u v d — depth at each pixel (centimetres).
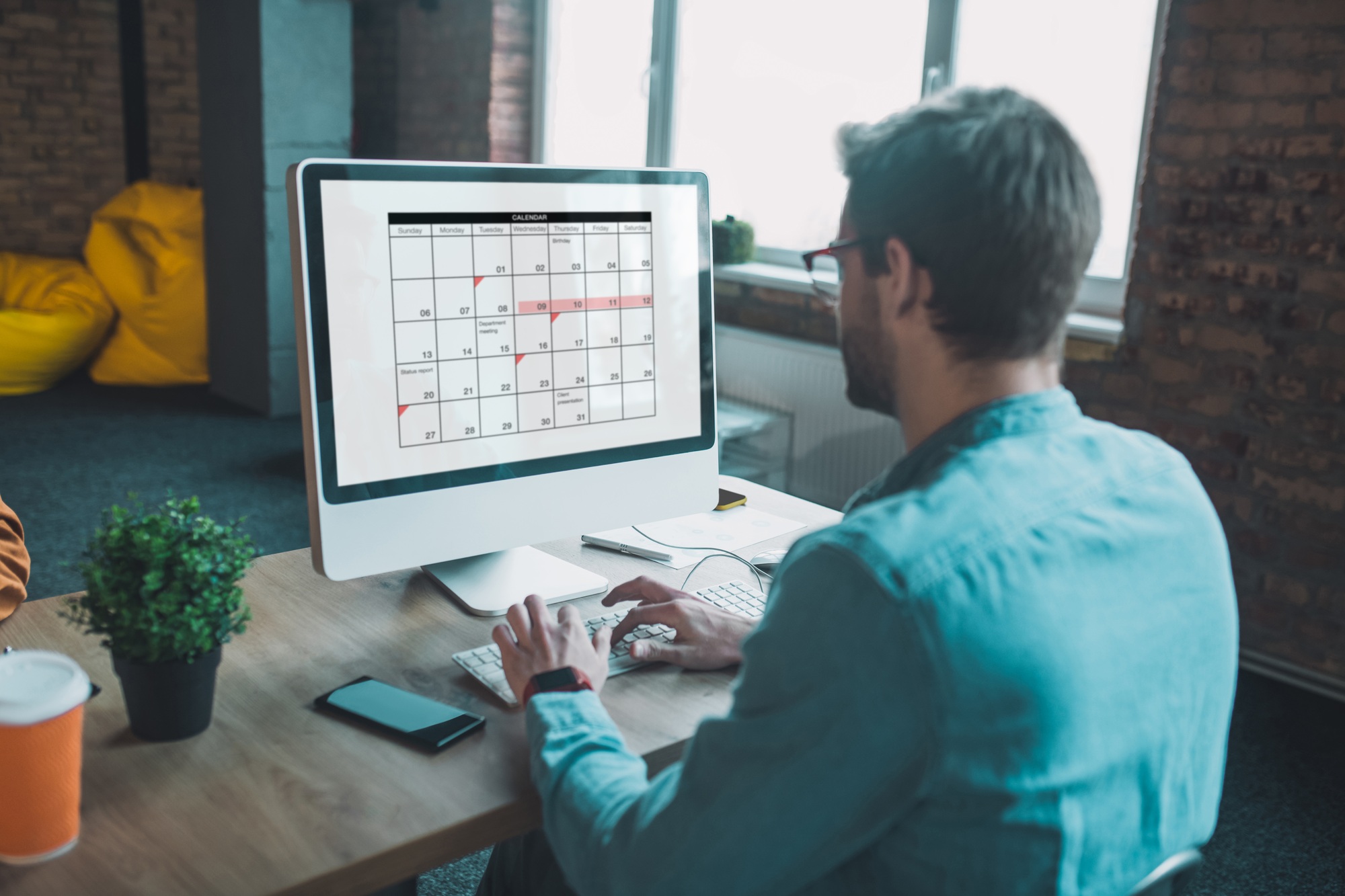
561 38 523
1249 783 238
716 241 443
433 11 552
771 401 406
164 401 521
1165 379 304
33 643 114
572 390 131
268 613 125
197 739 97
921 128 76
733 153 461
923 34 383
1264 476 288
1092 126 339
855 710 66
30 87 598
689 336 141
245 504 384
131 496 94
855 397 88
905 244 77
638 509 139
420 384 119
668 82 477
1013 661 67
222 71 496
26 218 613
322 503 114
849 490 383
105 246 538
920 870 69
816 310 411
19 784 76
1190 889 201
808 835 67
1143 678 74
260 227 487
